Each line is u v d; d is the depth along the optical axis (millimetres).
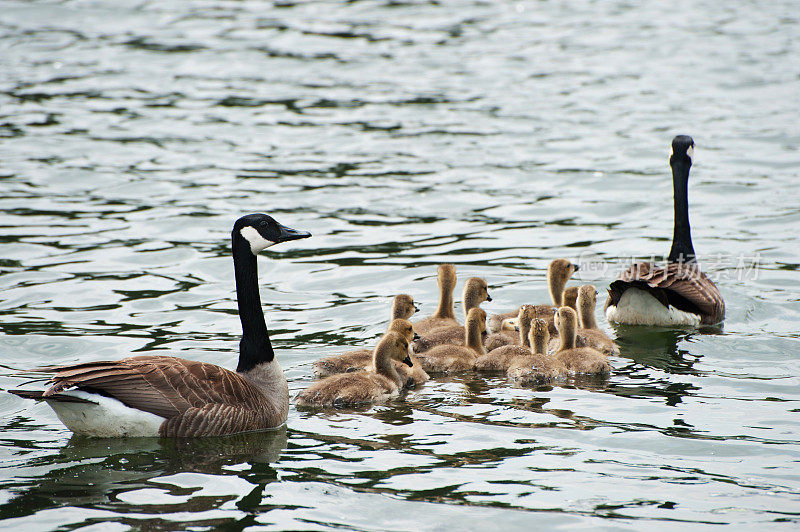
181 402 10695
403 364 12938
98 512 8891
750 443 10477
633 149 25797
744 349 14148
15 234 19391
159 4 45438
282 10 44781
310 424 11422
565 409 11711
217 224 20375
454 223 20719
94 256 18281
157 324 15023
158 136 27250
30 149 25625
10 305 15688
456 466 9953
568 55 37062
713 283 16062
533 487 9406
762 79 32750
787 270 17484
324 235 20000
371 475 9758
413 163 25031
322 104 30812
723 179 23156
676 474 9688
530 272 17844
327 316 15695
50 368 10586
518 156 25469
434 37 40062
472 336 14266
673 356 13898
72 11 43562
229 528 8578
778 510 8883
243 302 11766
